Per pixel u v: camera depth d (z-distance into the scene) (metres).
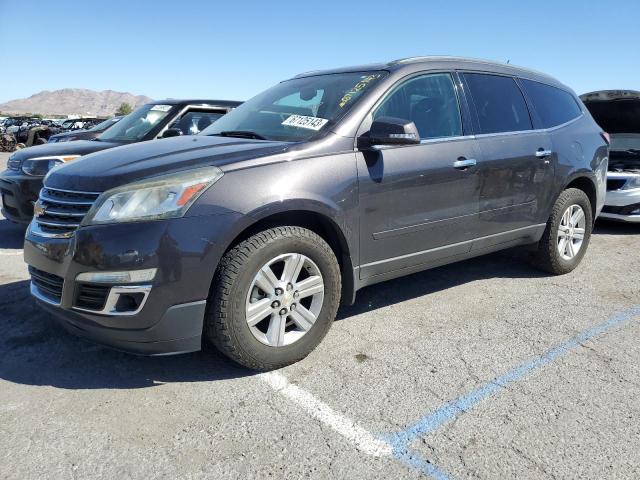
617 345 3.39
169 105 7.04
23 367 3.03
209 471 2.17
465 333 3.57
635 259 5.54
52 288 2.86
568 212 4.76
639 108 7.38
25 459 2.23
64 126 28.62
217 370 3.03
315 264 3.03
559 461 2.25
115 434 2.41
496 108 4.16
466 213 3.80
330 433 2.44
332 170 3.05
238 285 2.72
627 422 2.54
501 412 2.62
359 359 3.17
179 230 2.58
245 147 3.02
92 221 2.63
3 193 5.95
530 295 4.34
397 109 3.50
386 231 3.35
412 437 2.41
